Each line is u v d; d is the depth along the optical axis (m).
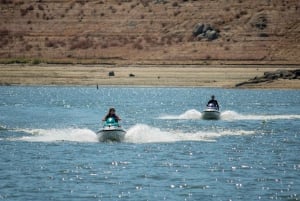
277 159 122.88
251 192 94.00
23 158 121.19
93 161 118.00
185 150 132.25
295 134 165.00
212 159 121.69
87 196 91.00
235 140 150.62
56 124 190.12
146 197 90.69
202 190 95.06
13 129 172.75
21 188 95.25
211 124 190.12
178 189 95.56
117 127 142.50
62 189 94.88
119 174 105.88
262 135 162.00
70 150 130.50
